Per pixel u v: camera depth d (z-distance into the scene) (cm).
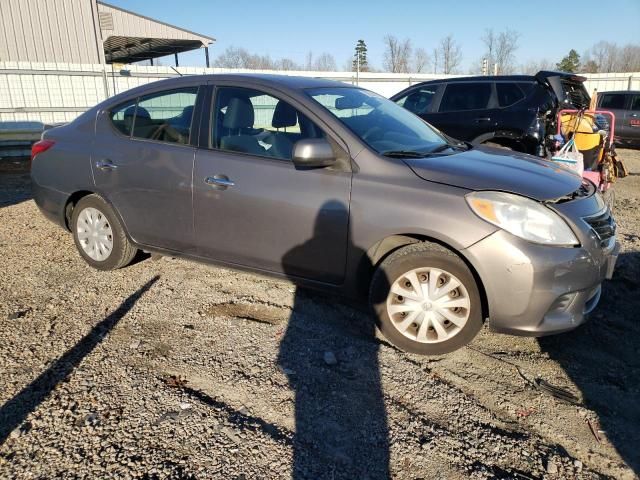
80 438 248
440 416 273
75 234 464
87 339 342
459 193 308
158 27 2077
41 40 1681
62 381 294
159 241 416
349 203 329
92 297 406
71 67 1415
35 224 613
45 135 476
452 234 302
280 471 230
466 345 345
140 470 229
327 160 329
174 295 411
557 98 757
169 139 403
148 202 409
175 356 323
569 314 310
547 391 298
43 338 342
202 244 393
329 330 361
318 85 398
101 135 437
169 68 1588
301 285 367
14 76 1347
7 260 487
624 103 1385
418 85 873
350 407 278
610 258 322
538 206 300
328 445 248
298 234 349
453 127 813
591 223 314
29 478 223
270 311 387
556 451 250
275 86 372
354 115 375
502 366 322
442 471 234
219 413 269
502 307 301
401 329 330
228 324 365
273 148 362
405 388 296
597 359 334
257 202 358
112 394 283
